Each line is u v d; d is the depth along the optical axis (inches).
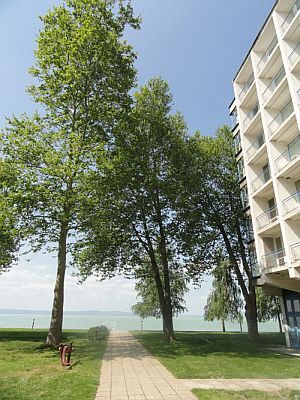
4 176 624.4
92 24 708.0
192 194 1007.6
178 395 319.9
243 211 1060.5
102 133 722.8
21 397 293.1
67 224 665.6
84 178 641.0
